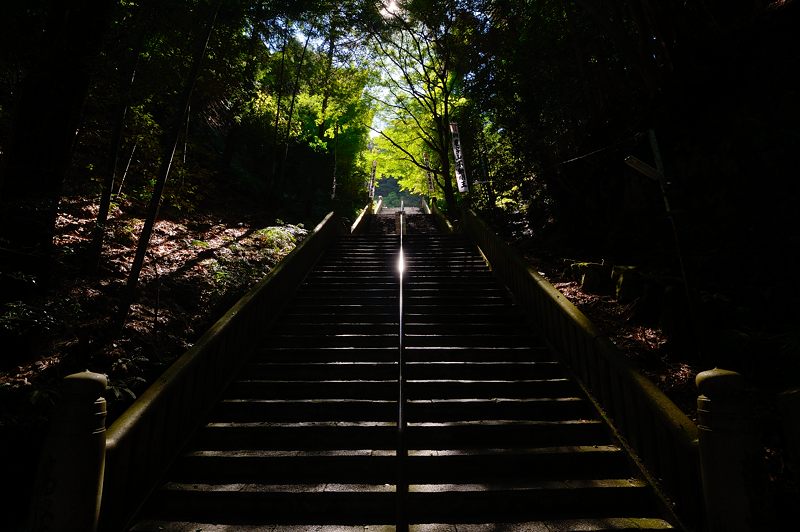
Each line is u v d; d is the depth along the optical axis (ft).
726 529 7.11
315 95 53.31
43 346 13.42
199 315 19.42
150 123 23.98
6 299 13.61
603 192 25.57
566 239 28.32
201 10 20.10
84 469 7.36
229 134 50.37
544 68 29.35
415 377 15.30
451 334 18.58
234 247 28.71
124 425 9.05
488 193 41.16
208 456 10.99
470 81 37.32
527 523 9.16
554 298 16.28
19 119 14.62
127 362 13.61
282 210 47.11
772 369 11.27
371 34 47.34
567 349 15.37
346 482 10.66
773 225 14.55
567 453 11.00
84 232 21.06
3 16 12.47
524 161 33.45
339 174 68.59
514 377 15.25
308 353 16.78
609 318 16.83
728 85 16.60
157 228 27.12
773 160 14.79
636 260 20.42
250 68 32.50
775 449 8.98
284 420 13.16
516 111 33.22
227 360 14.71
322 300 22.41
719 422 7.45
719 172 16.74
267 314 19.25
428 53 50.06
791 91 14.46
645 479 10.08
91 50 15.53
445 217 53.36
